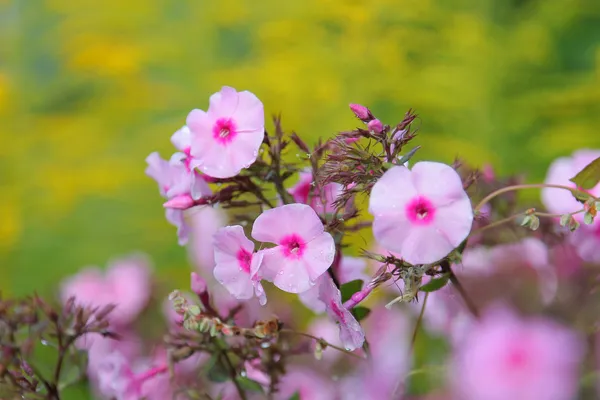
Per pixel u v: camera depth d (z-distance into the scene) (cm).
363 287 54
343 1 116
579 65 131
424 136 109
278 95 113
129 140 122
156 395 58
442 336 54
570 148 109
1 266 113
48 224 116
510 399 43
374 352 56
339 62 115
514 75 117
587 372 45
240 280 52
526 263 49
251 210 58
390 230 49
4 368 54
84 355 58
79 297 69
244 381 56
